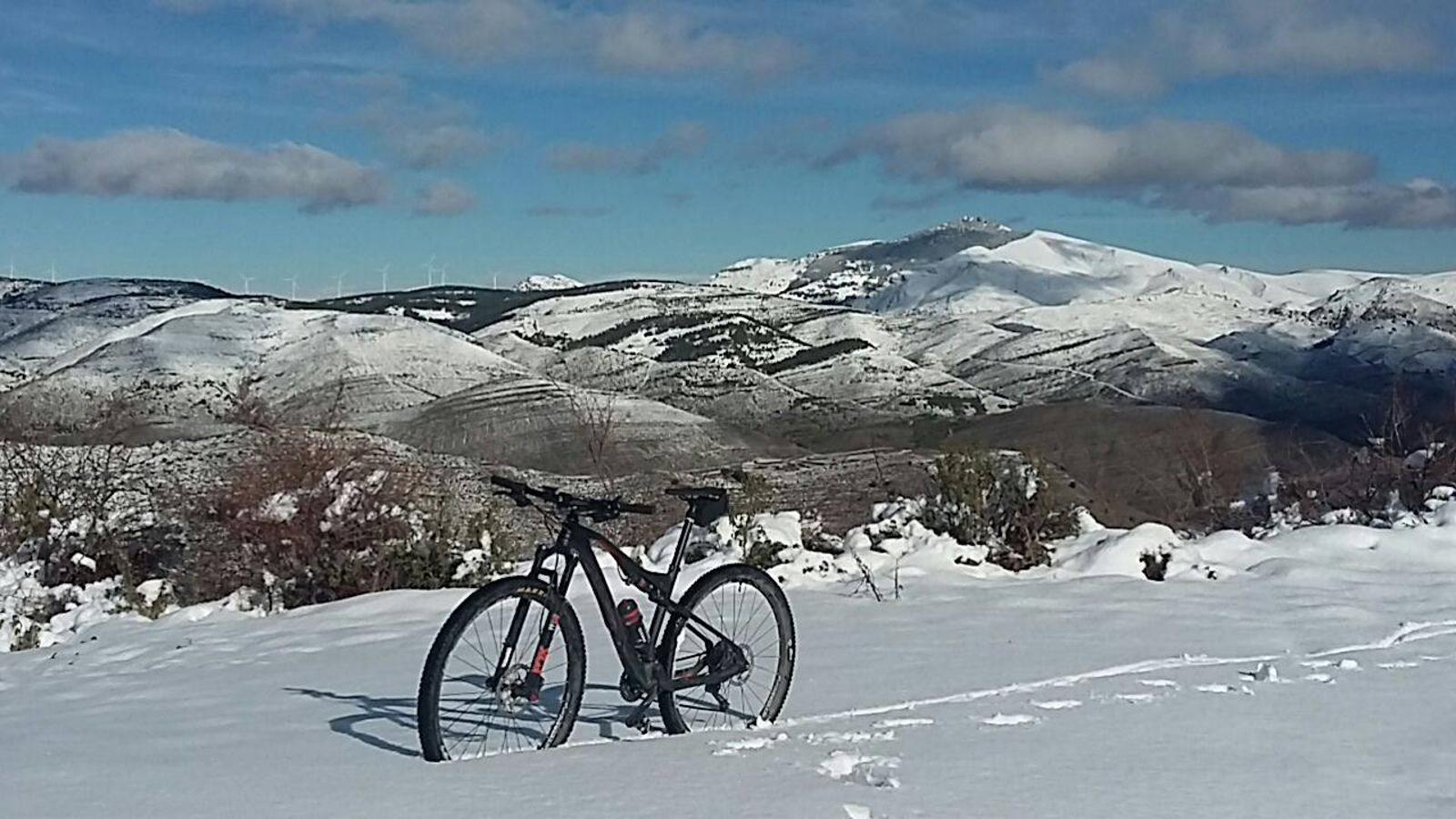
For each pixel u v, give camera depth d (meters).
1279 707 7.14
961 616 10.23
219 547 14.47
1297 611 10.39
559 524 6.71
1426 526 13.83
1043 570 12.59
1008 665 8.39
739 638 6.96
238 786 5.78
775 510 15.74
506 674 6.18
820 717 7.02
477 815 5.25
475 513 14.64
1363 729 6.66
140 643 11.26
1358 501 16.58
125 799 5.63
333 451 15.28
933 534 13.04
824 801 5.39
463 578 13.59
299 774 5.97
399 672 8.91
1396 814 5.34
